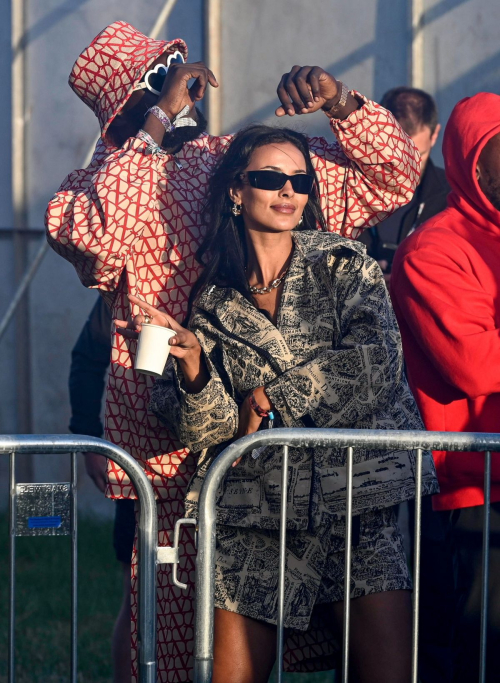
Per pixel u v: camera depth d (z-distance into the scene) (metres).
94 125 33.00
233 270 11.64
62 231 12.02
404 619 10.87
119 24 13.03
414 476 10.96
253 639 11.02
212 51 29.88
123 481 12.39
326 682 17.80
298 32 28.86
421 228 13.02
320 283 11.41
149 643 10.07
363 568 10.91
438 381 12.65
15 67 33.06
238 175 11.66
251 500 11.01
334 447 9.91
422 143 18.19
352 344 10.91
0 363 33.19
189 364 10.69
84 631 20.83
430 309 12.17
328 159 13.18
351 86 28.19
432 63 27.11
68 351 32.94
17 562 26.95
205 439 10.98
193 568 12.14
